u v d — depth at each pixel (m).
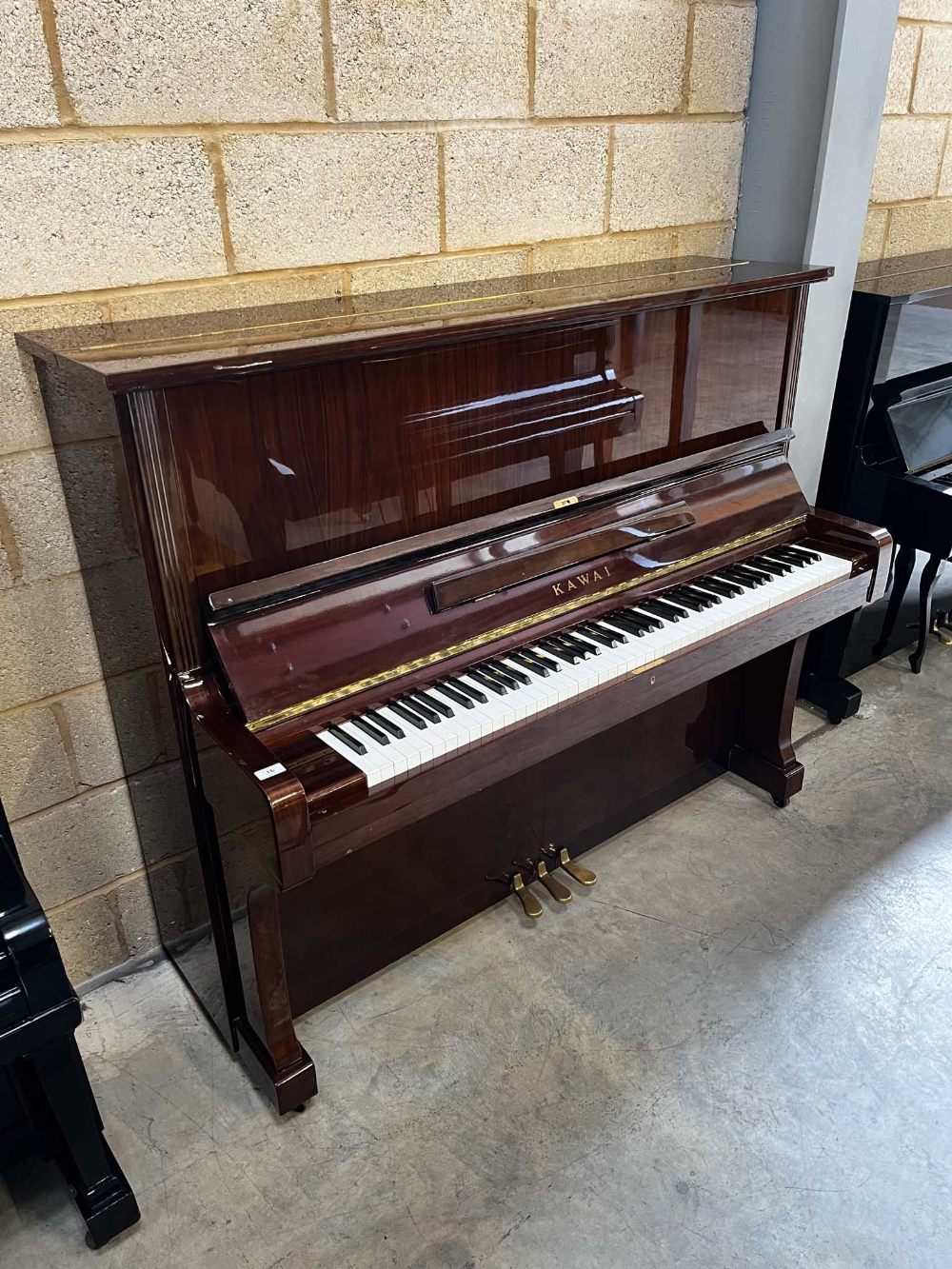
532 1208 1.57
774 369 2.11
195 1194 1.61
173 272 1.67
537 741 1.58
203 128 1.61
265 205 1.73
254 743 1.37
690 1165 1.64
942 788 2.63
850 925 2.15
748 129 2.43
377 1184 1.62
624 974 2.03
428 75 1.84
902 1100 1.75
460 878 2.08
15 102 1.43
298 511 1.49
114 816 1.93
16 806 1.80
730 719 2.57
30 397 1.58
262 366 1.30
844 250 2.46
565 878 2.31
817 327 2.49
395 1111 1.75
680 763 2.51
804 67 2.25
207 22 1.55
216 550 1.42
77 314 1.60
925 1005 1.95
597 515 1.85
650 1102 1.75
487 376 1.65
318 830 1.35
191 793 1.59
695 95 2.29
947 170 3.13
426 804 1.47
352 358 1.42
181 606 1.42
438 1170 1.64
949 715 2.96
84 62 1.46
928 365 2.72
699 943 2.11
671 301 1.77
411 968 2.06
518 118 2.00
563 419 1.78
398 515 1.62
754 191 2.47
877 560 2.09
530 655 1.68
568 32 2.00
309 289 1.85
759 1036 1.88
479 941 2.13
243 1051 1.80
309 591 1.51
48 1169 1.68
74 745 1.83
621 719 1.70
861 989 1.99
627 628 1.78
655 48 2.15
